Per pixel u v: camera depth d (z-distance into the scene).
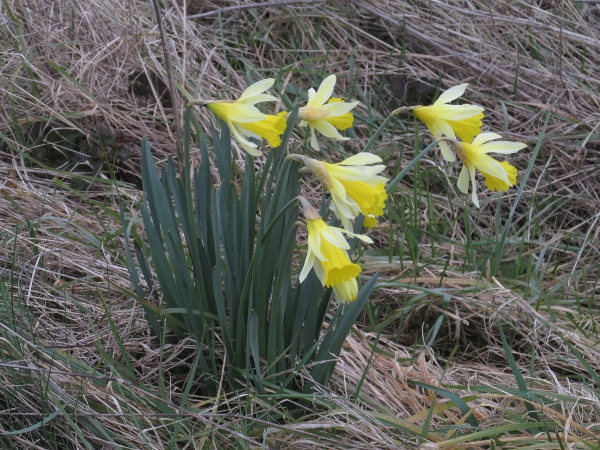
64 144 1.49
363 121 1.69
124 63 1.60
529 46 2.04
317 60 1.87
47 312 1.27
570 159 1.72
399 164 1.58
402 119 1.82
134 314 1.28
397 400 1.24
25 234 1.34
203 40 1.79
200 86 1.56
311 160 1.09
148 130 1.52
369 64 1.91
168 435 1.16
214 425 1.13
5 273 1.29
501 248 1.44
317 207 1.52
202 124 1.54
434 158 1.67
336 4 1.99
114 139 1.48
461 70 1.91
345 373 1.25
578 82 1.93
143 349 1.25
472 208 1.61
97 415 1.14
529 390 1.23
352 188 1.09
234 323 1.19
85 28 1.64
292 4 1.93
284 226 1.16
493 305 1.38
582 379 1.31
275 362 1.17
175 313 1.21
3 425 1.15
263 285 1.15
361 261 1.43
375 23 1.97
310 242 1.07
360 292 1.17
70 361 1.19
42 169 1.45
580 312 1.40
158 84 1.62
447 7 1.96
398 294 1.41
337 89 1.81
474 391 1.26
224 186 1.16
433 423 1.23
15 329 1.19
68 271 1.33
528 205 1.66
